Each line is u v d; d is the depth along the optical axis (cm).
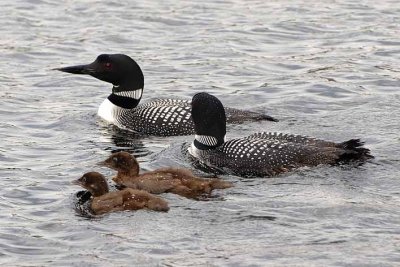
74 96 2039
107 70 1889
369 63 2198
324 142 1612
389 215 1395
